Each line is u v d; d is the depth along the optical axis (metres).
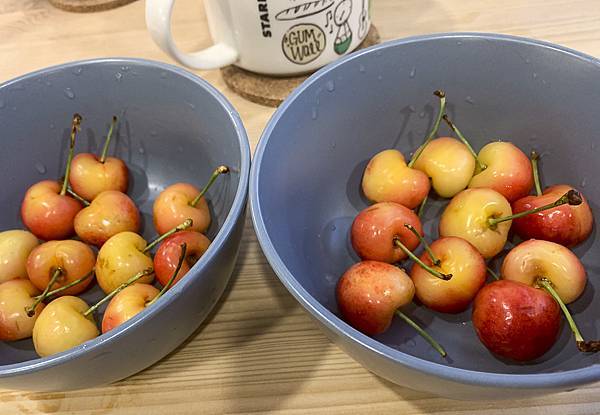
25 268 0.66
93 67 0.70
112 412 0.55
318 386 0.55
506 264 0.58
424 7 0.94
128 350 0.47
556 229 0.59
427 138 0.72
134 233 0.66
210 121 0.67
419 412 0.52
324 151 0.68
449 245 0.58
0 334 0.59
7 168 0.73
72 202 0.70
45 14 1.02
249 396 0.55
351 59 0.64
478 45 0.63
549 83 0.62
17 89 0.70
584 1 0.89
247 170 0.56
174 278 0.56
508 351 0.52
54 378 0.45
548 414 0.50
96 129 0.76
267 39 0.74
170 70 0.67
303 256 0.63
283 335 0.59
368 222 0.61
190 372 0.57
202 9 1.01
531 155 0.67
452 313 0.59
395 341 0.58
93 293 0.66
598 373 0.37
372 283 0.54
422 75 0.67
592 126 0.61
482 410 0.51
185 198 0.66
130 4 1.03
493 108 0.68
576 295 0.56
